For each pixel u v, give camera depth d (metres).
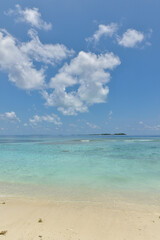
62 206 7.72
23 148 37.06
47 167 17.05
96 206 7.75
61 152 29.56
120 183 11.54
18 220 6.27
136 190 10.11
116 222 6.25
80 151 30.78
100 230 5.68
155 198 8.86
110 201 8.42
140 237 5.29
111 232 5.56
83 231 5.58
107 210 7.33
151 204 8.06
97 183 11.55
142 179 12.49
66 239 5.07
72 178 12.84
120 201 8.43
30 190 10.12
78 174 14.08
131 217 6.66
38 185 11.14
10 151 31.44
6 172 14.89
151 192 9.77
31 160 21.38
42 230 5.56
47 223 6.07
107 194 9.45
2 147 39.94
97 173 14.45
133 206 7.80
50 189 10.34
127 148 35.88
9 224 5.93
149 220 6.44
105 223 6.16
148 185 11.09
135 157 23.38
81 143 53.22
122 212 7.13
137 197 8.99
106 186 10.92
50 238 5.09
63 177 13.16
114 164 18.52
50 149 34.75
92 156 24.55
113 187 10.71
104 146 41.81
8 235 5.17
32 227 5.74
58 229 5.66
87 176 13.41
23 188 10.52
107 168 16.52
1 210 7.17
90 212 7.09
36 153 28.25
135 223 6.18
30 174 14.13
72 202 8.24
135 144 48.16
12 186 10.92
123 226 5.96
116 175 13.73
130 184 11.28
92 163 19.14
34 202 8.20
